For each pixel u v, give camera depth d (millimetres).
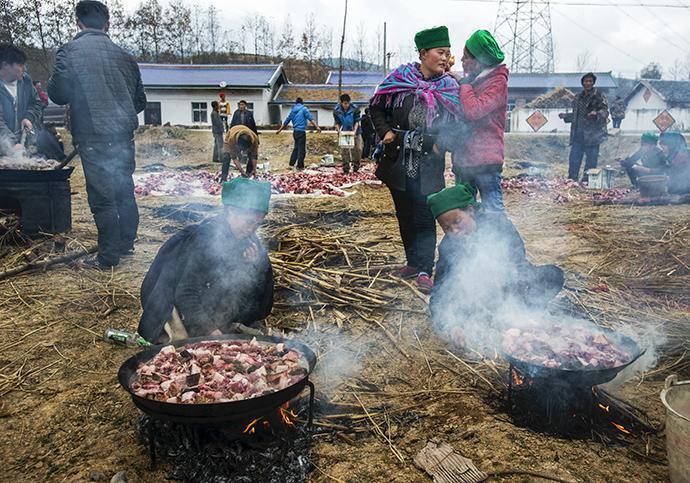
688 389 2701
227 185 3434
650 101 46844
